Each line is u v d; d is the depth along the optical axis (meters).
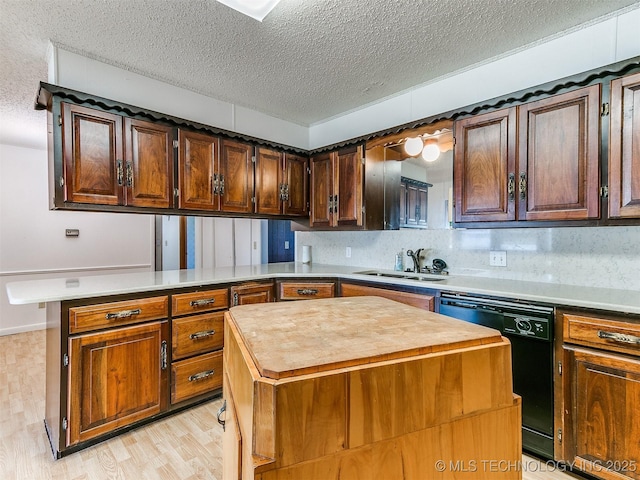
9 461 1.83
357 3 1.80
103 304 1.95
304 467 0.58
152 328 2.14
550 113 1.94
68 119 2.11
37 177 4.28
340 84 2.83
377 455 0.63
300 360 0.64
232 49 2.26
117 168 2.30
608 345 1.55
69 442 1.84
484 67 2.47
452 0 1.79
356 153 3.09
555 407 1.72
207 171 2.77
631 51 1.90
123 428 2.06
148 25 1.99
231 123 3.19
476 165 2.26
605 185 1.75
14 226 4.13
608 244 2.05
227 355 0.98
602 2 1.84
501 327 1.91
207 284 2.43
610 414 1.55
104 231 4.74
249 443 0.61
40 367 3.10
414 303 2.33
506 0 1.79
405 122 2.98
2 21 1.93
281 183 3.31
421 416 0.67
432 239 2.88
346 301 1.21
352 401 0.62
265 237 5.94
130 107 2.35
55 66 2.18
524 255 2.38
